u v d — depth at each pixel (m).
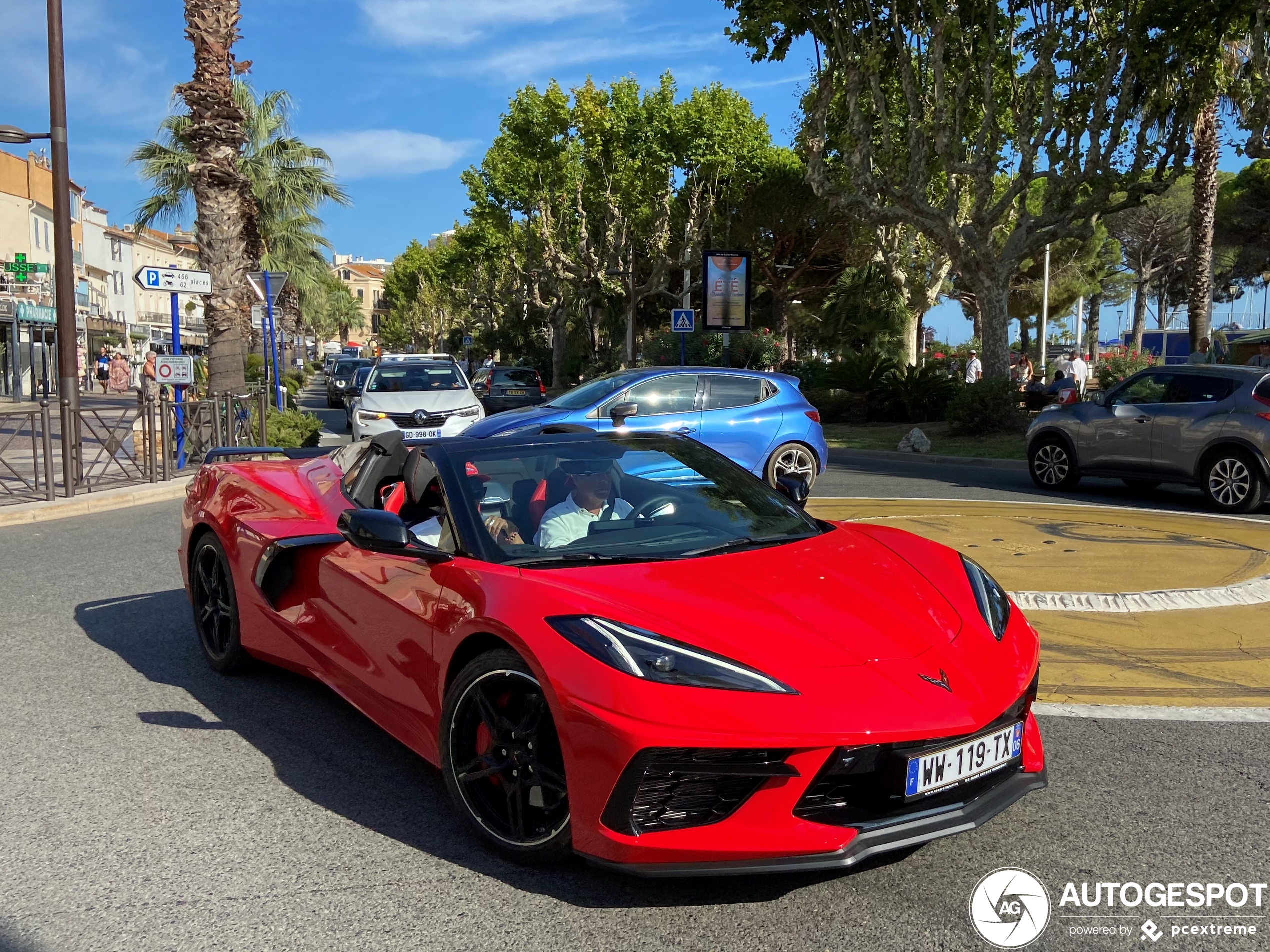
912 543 3.89
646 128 40.38
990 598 3.47
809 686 2.73
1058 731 4.17
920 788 2.75
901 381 24.50
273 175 33.72
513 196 46.78
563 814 2.91
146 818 3.49
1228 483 10.65
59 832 3.39
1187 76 19.95
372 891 2.95
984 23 20.62
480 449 4.04
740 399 11.46
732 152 39.62
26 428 11.87
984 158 20.11
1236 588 6.38
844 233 38.91
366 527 3.54
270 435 17.33
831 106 23.41
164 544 9.17
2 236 45.94
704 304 26.41
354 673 3.96
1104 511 10.30
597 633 2.86
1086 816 3.37
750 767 2.65
